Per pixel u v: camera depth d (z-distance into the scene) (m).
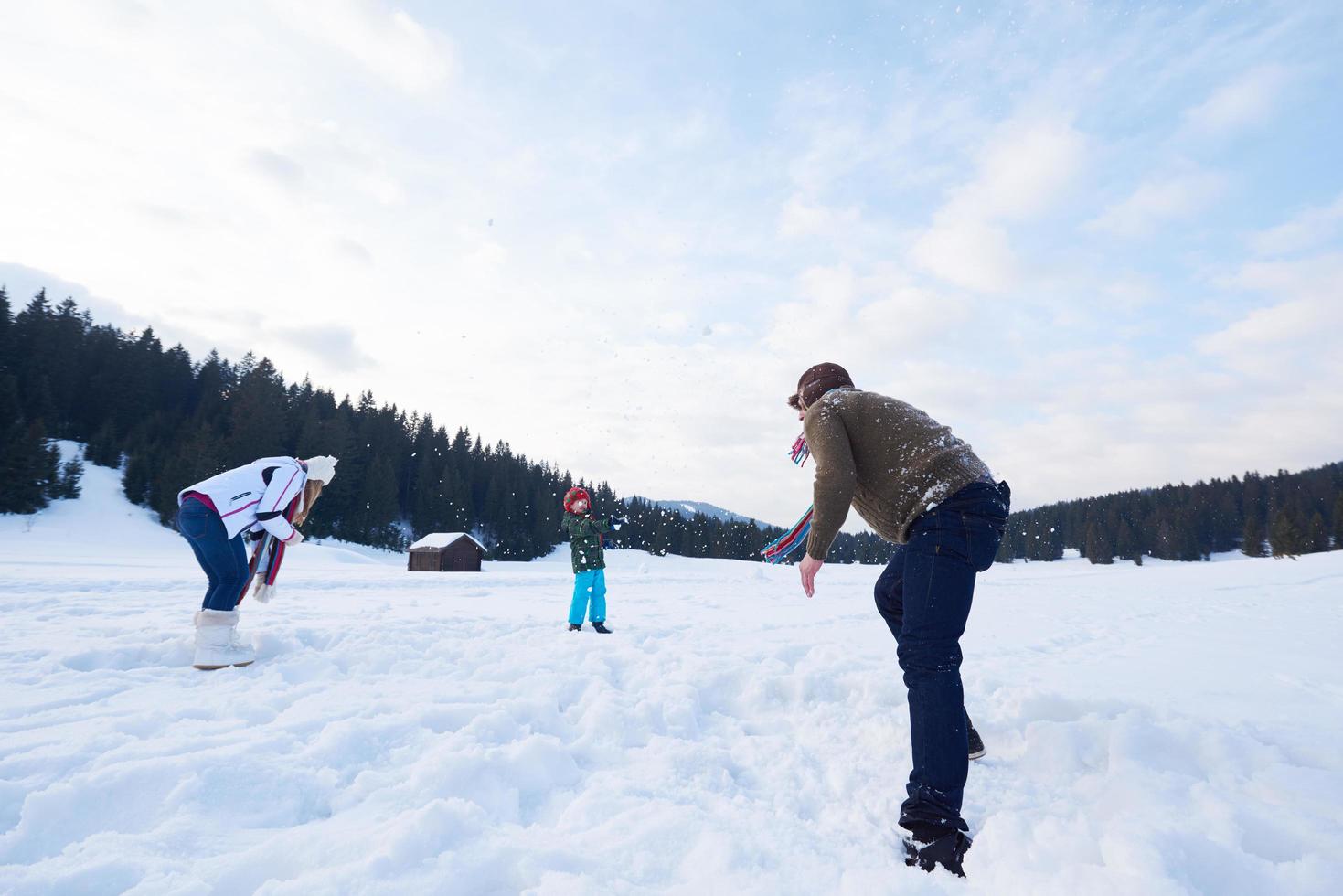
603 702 2.38
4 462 37.38
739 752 2.14
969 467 1.76
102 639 3.39
